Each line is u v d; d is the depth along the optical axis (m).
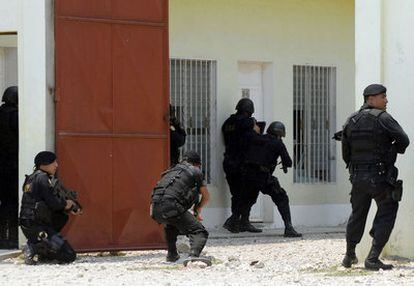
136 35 32.47
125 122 32.31
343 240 38.25
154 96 32.69
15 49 37.16
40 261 30.25
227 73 43.41
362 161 26.73
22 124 32.03
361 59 29.55
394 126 26.52
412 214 28.41
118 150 32.25
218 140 42.97
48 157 30.44
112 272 27.59
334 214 46.16
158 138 32.75
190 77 42.72
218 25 43.22
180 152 42.12
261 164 39.97
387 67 28.95
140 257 31.92
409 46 28.31
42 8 31.70
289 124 45.09
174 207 28.98
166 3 32.88
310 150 45.81
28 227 29.92
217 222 42.84
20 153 32.09
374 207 29.05
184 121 42.44
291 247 35.41
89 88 31.91
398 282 24.59
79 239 31.66
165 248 32.72
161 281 25.28
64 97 31.62
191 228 29.33
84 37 31.84
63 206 30.11
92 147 31.91
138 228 32.47
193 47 42.56
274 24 44.66
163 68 32.84
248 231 41.22
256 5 44.19
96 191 31.94
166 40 32.91
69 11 31.70
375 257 27.00
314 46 45.72
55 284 24.83
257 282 24.97
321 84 46.09
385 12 29.00
